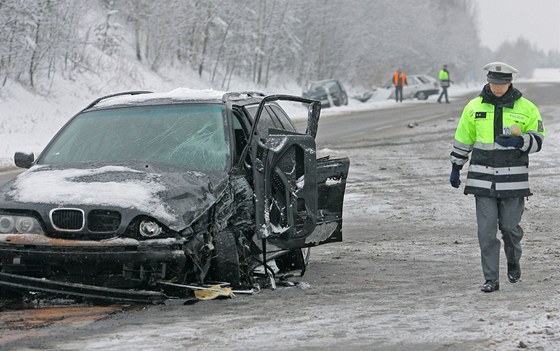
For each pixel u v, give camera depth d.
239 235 13.42
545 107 68.19
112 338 10.19
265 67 100.81
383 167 35.47
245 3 87.62
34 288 11.87
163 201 12.20
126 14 80.44
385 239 20.31
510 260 13.80
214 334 10.38
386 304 12.44
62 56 62.59
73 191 12.37
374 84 128.75
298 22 103.00
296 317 11.45
